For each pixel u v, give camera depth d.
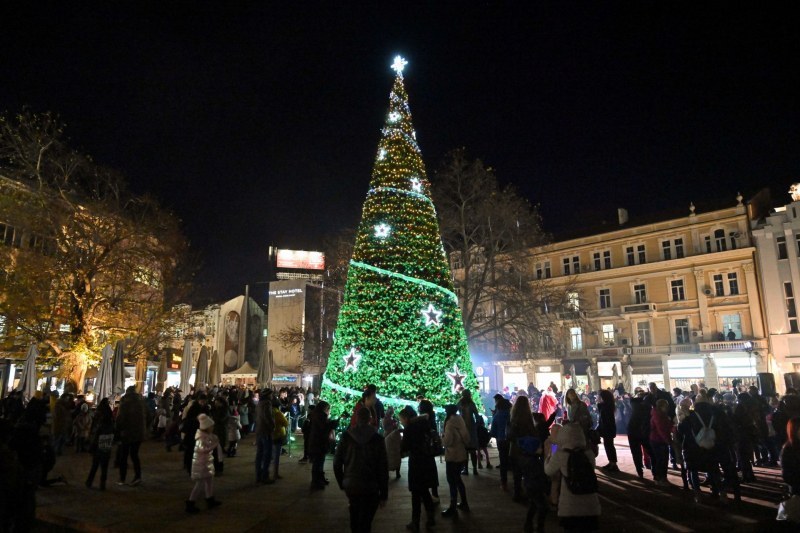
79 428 16.47
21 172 23.34
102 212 24.20
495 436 10.90
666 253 42.34
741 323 37.94
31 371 19.25
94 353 23.66
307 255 69.44
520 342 25.94
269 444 11.76
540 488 7.35
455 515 8.53
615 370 38.69
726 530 7.56
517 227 25.92
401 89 18.75
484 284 26.67
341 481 6.28
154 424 21.42
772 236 37.28
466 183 26.16
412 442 8.05
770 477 12.05
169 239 26.88
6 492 5.86
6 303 22.17
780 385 35.06
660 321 41.41
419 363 15.47
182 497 10.11
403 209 16.83
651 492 10.24
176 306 28.52
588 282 45.44
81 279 23.77
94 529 7.91
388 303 15.84
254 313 61.69
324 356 31.22
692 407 10.59
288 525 8.10
